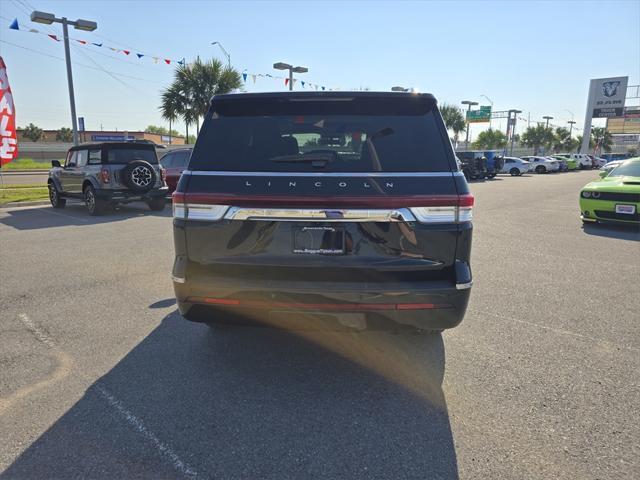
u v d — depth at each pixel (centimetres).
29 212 1226
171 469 233
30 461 238
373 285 285
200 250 301
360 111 312
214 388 312
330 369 340
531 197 1727
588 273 607
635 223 963
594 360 353
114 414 280
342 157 297
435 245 286
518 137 7662
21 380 321
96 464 236
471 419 276
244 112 321
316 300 286
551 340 391
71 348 373
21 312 454
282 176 291
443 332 408
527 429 266
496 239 851
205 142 313
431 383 320
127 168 1132
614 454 243
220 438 258
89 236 859
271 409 287
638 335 401
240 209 291
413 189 284
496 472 230
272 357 359
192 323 428
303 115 313
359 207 282
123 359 355
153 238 839
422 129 304
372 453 245
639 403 293
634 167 1020
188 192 299
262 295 289
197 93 2492
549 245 795
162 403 293
